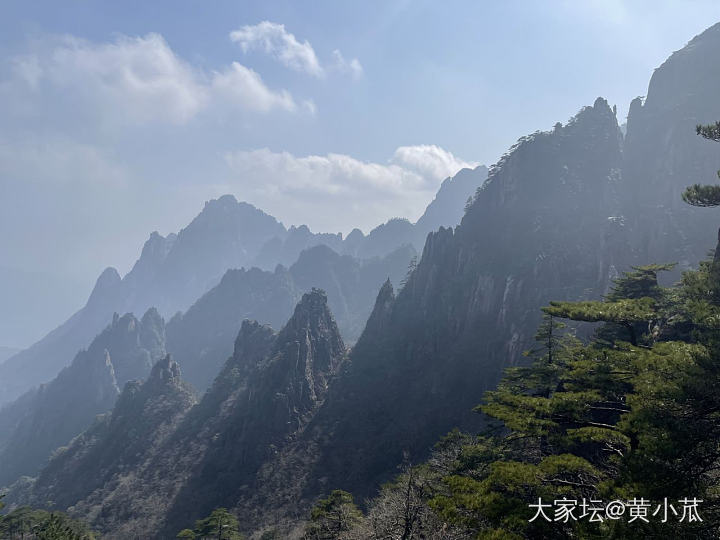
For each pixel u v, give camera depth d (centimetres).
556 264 12262
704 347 1742
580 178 14275
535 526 1628
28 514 7931
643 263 12175
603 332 3891
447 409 11469
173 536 9981
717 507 1530
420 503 3177
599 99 15812
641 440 1620
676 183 13000
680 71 15525
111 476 13612
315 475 10712
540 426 2159
